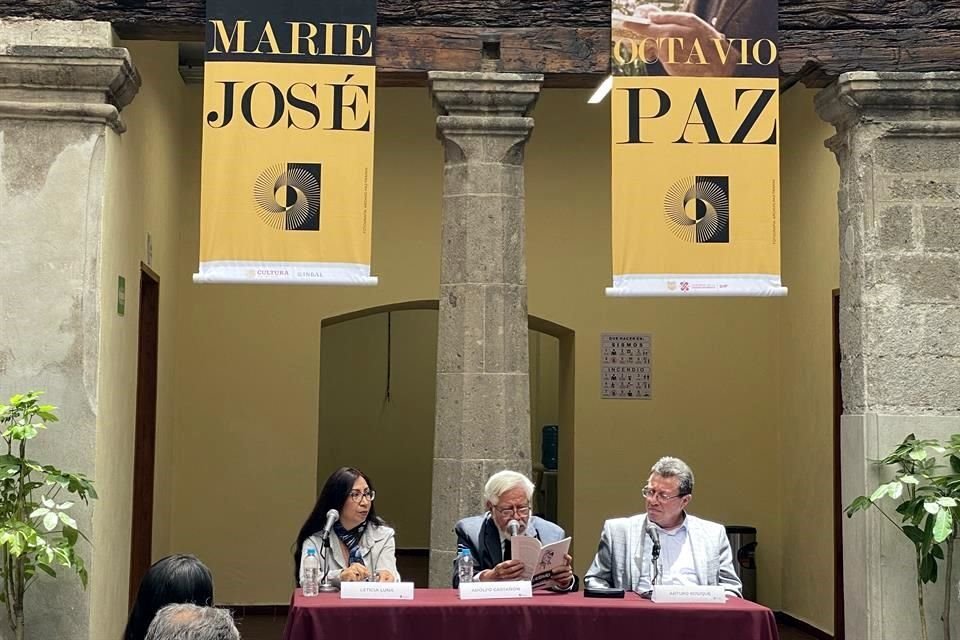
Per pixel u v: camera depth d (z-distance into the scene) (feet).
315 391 33.91
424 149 34.60
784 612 34.12
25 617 18.81
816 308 31.91
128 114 23.11
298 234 20.08
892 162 21.13
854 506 19.72
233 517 33.35
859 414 20.86
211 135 20.08
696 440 34.63
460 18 20.76
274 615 33.17
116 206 20.81
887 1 21.20
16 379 19.31
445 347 20.68
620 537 16.89
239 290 33.83
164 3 20.40
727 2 20.84
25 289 19.48
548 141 34.88
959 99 20.95
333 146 20.24
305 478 33.65
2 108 19.53
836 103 21.44
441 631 14.47
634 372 34.63
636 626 14.55
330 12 20.43
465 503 20.22
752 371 34.96
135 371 23.50
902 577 20.33
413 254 34.37
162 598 11.91
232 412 33.55
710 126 20.67
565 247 34.71
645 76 20.68
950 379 20.84
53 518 17.20
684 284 20.43
